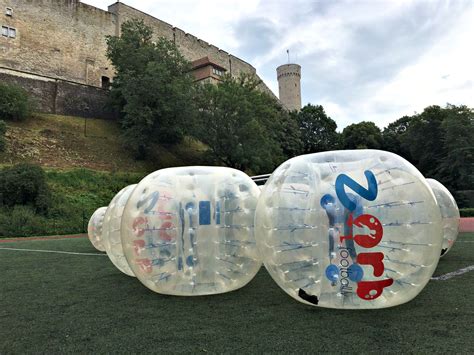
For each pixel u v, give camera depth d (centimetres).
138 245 390
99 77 3941
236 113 3091
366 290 298
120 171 2511
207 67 4341
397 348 252
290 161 354
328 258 304
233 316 336
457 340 263
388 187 306
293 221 318
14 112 2534
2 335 307
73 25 3791
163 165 2892
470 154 3102
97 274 582
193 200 396
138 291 454
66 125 2838
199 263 391
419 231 304
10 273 606
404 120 5347
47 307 392
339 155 330
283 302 379
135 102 2798
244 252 406
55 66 3603
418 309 339
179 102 2914
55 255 832
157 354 256
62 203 1819
